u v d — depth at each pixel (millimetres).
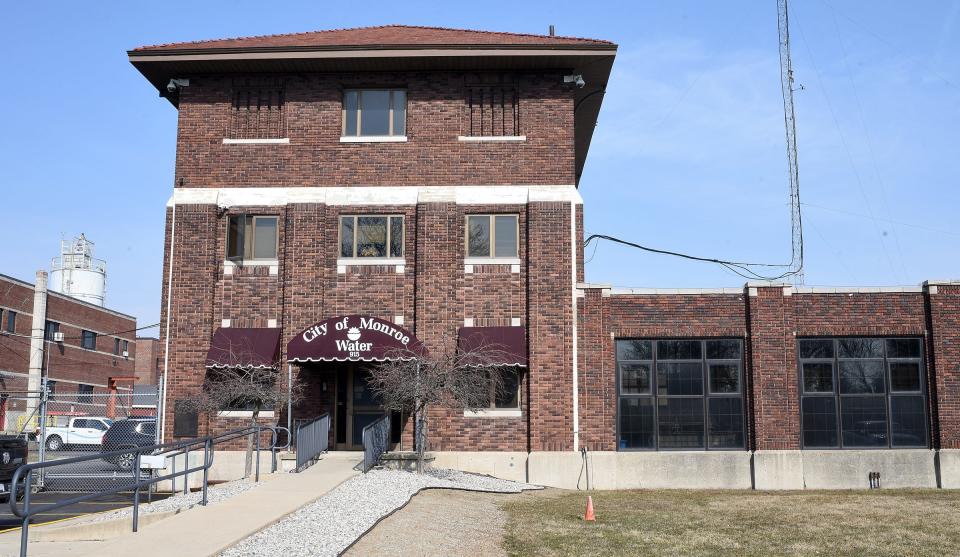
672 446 24781
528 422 24656
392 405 22422
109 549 11727
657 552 13758
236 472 24531
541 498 20766
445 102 25953
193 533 12797
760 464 24266
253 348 24594
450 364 22375
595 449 24484
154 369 76125
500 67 25781
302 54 25109
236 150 25859
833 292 25047
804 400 24875
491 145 25703
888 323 24953
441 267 25078
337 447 25219
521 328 24922
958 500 21016
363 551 12641
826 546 14578
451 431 24750
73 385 57156
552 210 25312
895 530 16281
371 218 25688
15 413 47906
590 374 24766
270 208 25594
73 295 70375
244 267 25531
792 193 33531
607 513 18219
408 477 20578
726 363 25094
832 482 24391
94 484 24219
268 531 13305
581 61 25484
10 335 49750
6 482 19766
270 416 24969
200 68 25797
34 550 14414
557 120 25750
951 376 24688
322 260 25297
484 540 14367
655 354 25109
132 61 25234
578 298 25078
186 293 25250
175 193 25719
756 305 24906
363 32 28500
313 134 25844
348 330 23688
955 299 24922
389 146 25781
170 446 14625
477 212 25484
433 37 26703
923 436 24781
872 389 24938
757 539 15188
